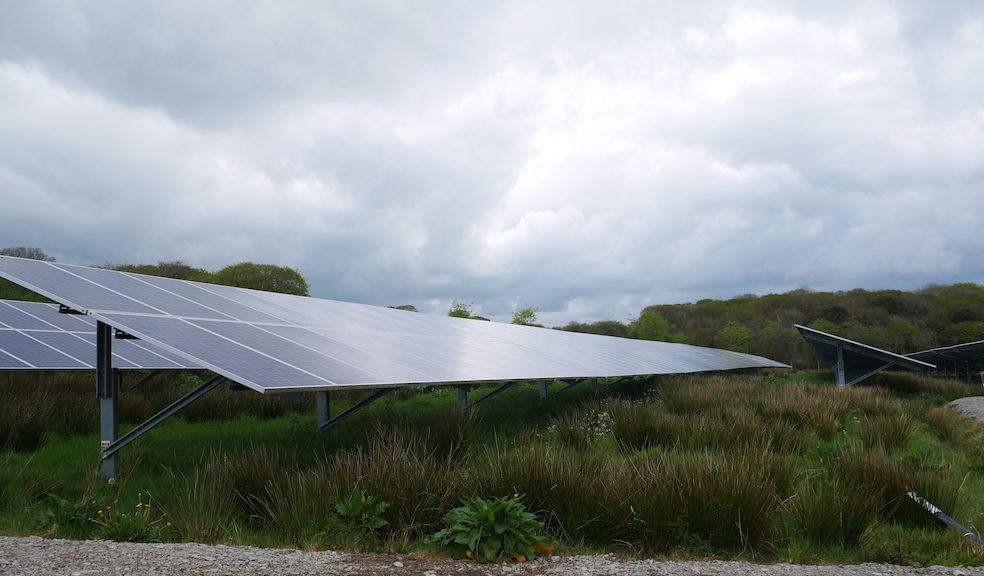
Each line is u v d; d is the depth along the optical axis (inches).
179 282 404.8
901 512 235.5
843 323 2241.6
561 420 411.8
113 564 159.0
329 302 551.2
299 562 167.6
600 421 404.2
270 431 412.5
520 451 247.4
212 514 211.3
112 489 254.7
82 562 159.9
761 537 197.3
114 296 301.3
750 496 202.7
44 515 205.9
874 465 258.1
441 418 359.9
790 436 366.6
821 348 1227.2
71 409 416.8
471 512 190.5
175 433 398.3
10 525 206.8
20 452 332.2
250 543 196.1
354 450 312.0
